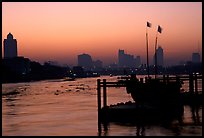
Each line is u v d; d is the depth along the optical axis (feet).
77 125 105.50
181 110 127.75
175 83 125.49
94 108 166.81
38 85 586.04
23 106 190.60
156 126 96.68
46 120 122.42
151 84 115.55
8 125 110.01
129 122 106.01
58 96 284.00
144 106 113.39
